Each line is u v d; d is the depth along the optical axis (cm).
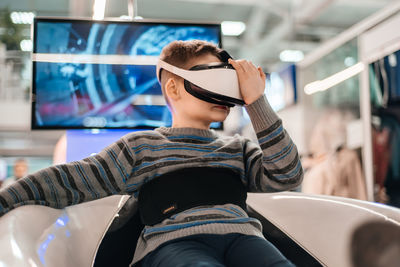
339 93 381
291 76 464
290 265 62
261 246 66
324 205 86
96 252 77
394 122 295
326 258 80
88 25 147
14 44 697
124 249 85
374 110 318
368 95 325
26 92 706
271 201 94
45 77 142
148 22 150
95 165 75
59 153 146
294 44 884
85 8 571
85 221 80
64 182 73
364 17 815
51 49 144
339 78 374
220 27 154
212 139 84
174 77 83
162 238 69
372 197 316
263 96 79
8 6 686
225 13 820
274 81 514
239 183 80
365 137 327
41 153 837
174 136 82
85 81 145
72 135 142
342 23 838
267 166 79
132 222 88
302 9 775
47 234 65
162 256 65
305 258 83
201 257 61
